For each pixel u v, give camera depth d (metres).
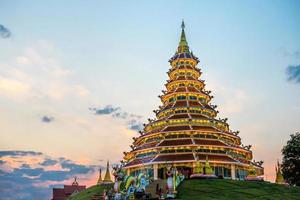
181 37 136.38
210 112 111.00
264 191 71.69
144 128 114.06
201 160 89.50
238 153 101.75
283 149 114.31
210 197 63.31
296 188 79.56
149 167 92.75
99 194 78.62
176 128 100.44
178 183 74.31
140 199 62.19
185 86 117.38
